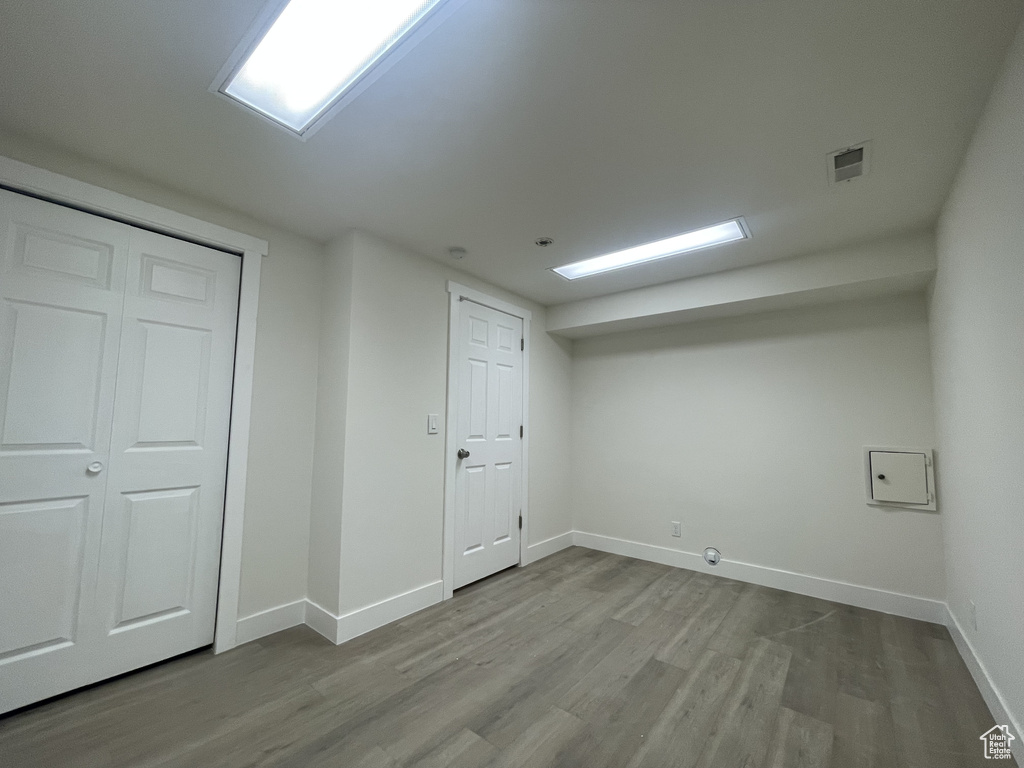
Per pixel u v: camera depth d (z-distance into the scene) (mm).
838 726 1665
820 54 1283
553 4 1126
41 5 1138
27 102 1509
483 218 2340
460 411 3064
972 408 1846
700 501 3439
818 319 3049
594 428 4078
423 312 2832
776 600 2842
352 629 2320
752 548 3186
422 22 1190
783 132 1641
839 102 1481
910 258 2406
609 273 3117
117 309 1944
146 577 1988
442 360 2945
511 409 3523
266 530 2359
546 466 3883
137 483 1977
